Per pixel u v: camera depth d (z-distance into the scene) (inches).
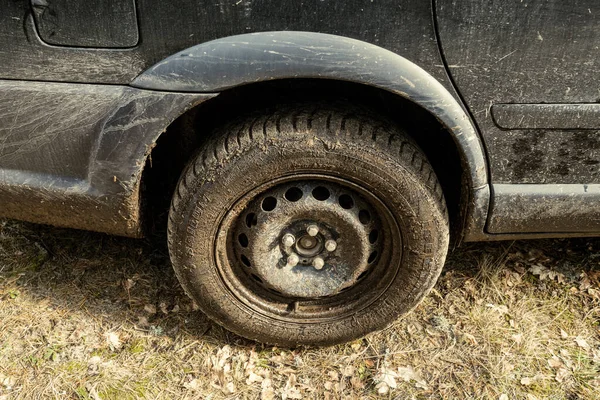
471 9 65.4
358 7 65.6
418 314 97.8
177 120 81.0
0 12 66.0
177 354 90.0
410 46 67.7
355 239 79.5
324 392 85.4
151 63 68.7
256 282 85.4
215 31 66.9
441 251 80.4
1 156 75.5
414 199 75.8
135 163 73.5
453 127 71.7
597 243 111.5
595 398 84.4
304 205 77.2
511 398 84.5
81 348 89.6
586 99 71.1
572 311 99.2
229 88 68.8
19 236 108.4
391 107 80.2
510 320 96.9
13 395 81.9
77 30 66.8
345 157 73.5
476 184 76.3
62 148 74.0
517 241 112.2
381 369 88.2
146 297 99.3
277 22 66.4
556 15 65.7
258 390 85.6
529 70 69.0
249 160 73.7
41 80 70.2
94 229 83.3
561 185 77.3
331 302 86.7
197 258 80.1
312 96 79.5
